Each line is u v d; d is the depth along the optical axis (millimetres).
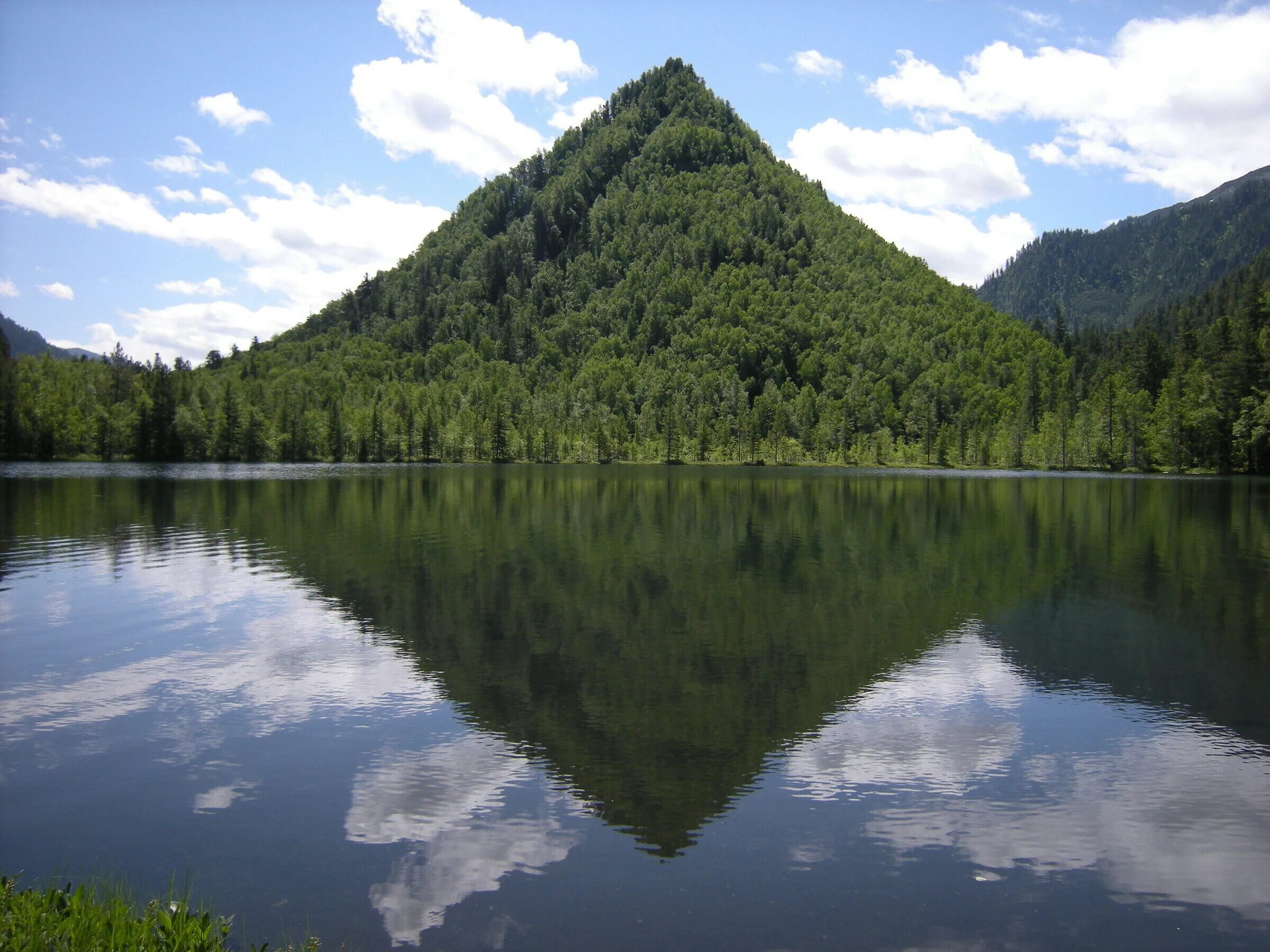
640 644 29891
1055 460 189375
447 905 14016
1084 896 14594
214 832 16406
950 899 14430
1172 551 53500
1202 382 162375
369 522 65812
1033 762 20141
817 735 21609
